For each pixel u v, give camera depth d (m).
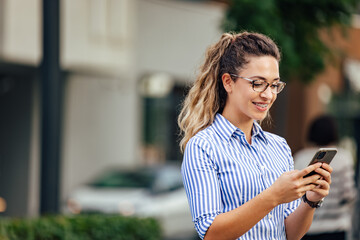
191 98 3.26
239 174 2.96
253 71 2.98
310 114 19.78
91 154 16.23
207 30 17.09
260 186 2.98
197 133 3.10
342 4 10.15
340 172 5.49
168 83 17.75
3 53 12.47
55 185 7.84
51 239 6.45
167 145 17.94
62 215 7.16
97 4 14.39
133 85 16.67
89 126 16.19
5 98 15.14
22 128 15.02
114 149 16.75
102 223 7.07
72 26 13.72
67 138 15.62
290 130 19.88
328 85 19.48
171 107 18.00
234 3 9.72
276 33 9.47
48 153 7.83
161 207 11.49
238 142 3.07
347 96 19.59
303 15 10.18
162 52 16.86
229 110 3.10
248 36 3.08
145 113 17.48
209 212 2.88
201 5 17.23
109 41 14.79
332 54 10.67
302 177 2.79
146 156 17.56
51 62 7.88
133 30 15.91
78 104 15.91
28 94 14.96
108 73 15.72
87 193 11.90
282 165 3.19
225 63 3.09
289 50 9.62
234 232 2.82
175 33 17.17
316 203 3.02
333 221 5.46
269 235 3.00
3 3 12.45
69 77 15.66
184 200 11.94
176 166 12.86
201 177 2.94
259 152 3.11
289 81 10.74
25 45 12.89
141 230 7.44
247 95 2.99
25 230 6.23
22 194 15.01
